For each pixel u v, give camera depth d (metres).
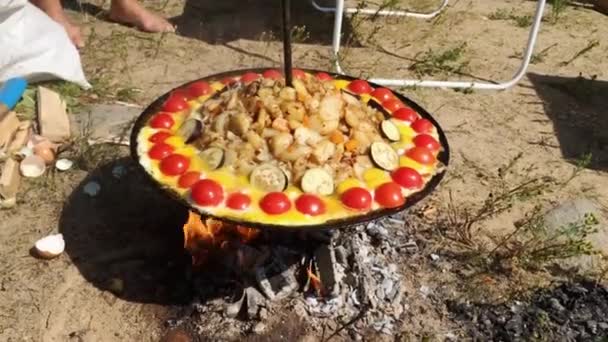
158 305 1.08
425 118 1.12
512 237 1.25
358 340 1.04
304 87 1.02
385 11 2.06
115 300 1.08
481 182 1.40
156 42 1.83
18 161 1.33
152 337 1.03
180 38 1.86
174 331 1.04
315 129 0.98
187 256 1.16
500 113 1.64
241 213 0.90
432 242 1.22
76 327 1.04
